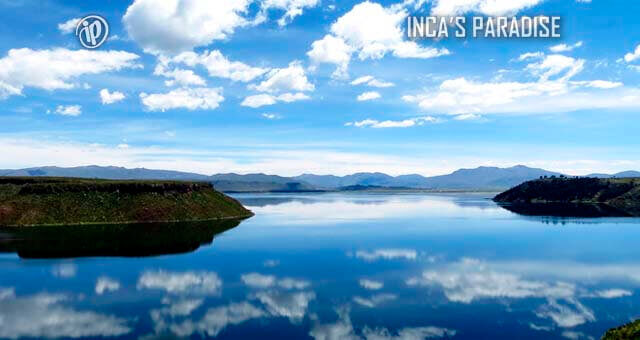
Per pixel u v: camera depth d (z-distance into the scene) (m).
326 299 51.38
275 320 44.44
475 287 56.84
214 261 71.19
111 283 56.88
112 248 80.94
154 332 40.88
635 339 33.19
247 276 61.38
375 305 49.34
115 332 40.81
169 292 53.22
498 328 42.66
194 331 41.34
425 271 65.31
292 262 70.94
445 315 46.22
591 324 43.72
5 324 42.53
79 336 39.81
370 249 84.12
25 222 109.00
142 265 67.56
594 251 82.94
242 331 41.56
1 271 62.84
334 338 40.09
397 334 41.06
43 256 73.19
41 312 45.78
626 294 53.84
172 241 90.31
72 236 93.69
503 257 76.44
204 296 51.91
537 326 43.12
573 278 61.56
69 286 55.31
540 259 74.69
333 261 72.12
